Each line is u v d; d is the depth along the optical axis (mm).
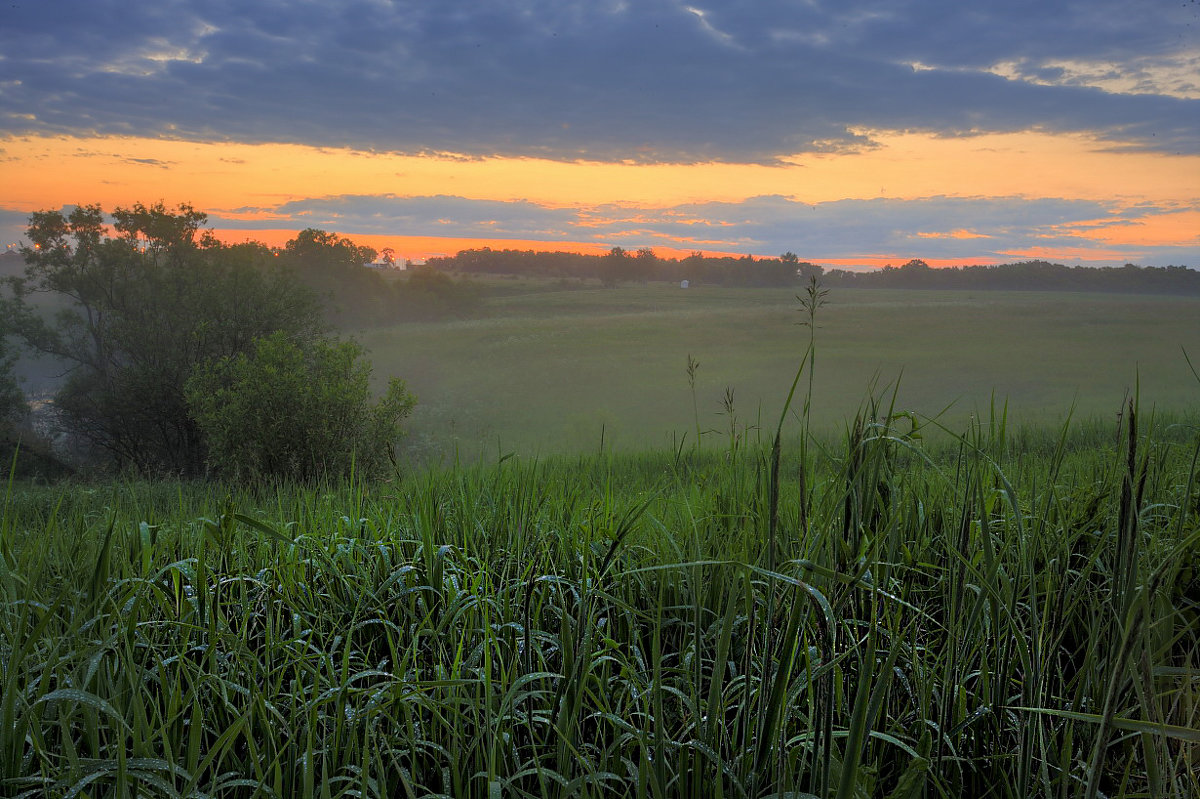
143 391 35094
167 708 1975
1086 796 1420
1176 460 3141
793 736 1925
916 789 1629
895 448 2201
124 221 38656
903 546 2547
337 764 2014
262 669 2262
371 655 2771
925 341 120312
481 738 2008
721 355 109625
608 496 3693
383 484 5195
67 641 2156
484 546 3428
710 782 1821
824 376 91812
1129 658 1418
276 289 37531
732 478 3301
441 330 137750
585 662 1917
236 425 18672
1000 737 2127
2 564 2164
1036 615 1987
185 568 2564
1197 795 1692
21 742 1671
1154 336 124562
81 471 28266
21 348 39812
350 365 21062
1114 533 2389
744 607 2242
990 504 2246
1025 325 137750
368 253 150500
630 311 181625
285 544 3201
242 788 2027
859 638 2129
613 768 2029
